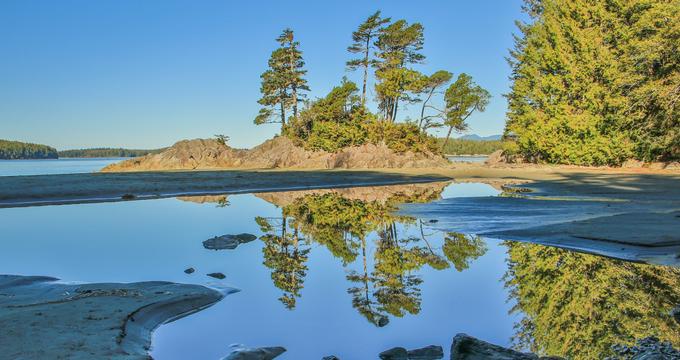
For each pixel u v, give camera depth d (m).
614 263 7.37
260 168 52.66
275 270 7.13
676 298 5.55
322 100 58.47
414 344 4.18
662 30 32.34
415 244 9.40
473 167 45.81
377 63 59.97
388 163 48.62
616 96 36.59
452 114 56.81
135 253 8.50
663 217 11.06
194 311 5.11
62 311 4.72
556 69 42.97
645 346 3.96
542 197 17.36
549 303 5.37
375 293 5.87
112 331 4.19
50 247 9.10
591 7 39.50
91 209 15.66
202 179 26.88
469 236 10.24
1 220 12.99
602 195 17.50
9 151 164.75
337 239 10.04
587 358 3.80
